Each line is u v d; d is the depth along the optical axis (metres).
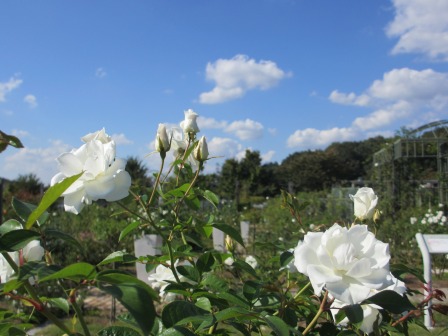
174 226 1.85
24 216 1.25
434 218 11.43
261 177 34.69
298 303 1.57
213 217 1.91
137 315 0.81
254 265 3.26
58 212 12.77
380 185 18.97
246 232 11.48
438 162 17.09
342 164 52.50
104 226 8.91
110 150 1.27
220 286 1.53
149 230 5.84
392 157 17.70
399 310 1.22
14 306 4.73
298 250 1.19
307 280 1.71
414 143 17.25
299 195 20.45
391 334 1.67
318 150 53.72
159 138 1.85
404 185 17.42
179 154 2.24
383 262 1.14
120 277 0.96
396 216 15.95
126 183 1.26
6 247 1.04
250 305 1.38
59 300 1.26
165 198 2.03
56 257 7.85
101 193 1.22
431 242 5.42
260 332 1.52
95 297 7.20
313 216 14.73
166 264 1.68
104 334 1.25
